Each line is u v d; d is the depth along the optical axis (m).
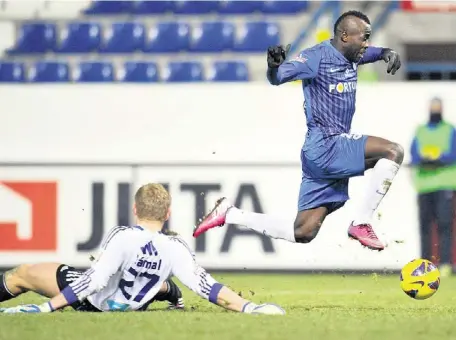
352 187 41.38
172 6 54.91
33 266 21.36
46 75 52.62
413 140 41.72
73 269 21.31
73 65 52.78
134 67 52.44
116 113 42.19
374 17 51.16
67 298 20.22
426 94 41.75
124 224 42.00
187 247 20.89
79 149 42.06
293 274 41.28
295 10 54.38
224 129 41.97
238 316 19.75
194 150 41.97
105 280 20.17
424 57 51.09
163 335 16.56
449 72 50.97
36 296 29.66
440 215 41.72
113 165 42.06
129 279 20.62
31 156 42.00
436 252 41.69
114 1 55.06
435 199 41.56
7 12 54.09
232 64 52.22
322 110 23.92
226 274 41.16
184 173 41.97
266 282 37.16
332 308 24.61
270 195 41.81
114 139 42.06
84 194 41.97
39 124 42.09
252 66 52.53
